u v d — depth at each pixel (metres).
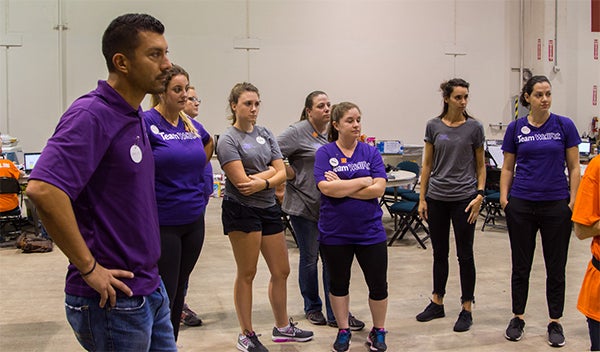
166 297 1.57
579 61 10.15
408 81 9.80
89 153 1.29
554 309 2.85
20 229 5.98
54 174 1.23
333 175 2.59
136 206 1.41
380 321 2.69
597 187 2.11
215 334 3.06
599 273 2.15
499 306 3.51
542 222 2.83
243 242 2.58
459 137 2.99
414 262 4.69
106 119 1.33
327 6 9.41
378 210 2.66
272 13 9.25
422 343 2.89
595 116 10.33
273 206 2.71
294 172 3.04
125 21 1.35
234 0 9.09
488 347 2.84
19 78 8.58
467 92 3.00
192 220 2.17
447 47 9.88
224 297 3.78
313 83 9.48
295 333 2.90
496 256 4.92
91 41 8.73
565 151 2.82
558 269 2.83
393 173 5.83
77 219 1.35
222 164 2.53
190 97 2.87
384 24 9.62
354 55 9.58
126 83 1.39
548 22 9.94
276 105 9.40
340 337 2.70
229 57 9.17
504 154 2.98
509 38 10.10
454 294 3.77
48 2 8.55
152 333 1.53
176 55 9.02
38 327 3.21
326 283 3.10
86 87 8.78
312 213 3.03
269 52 9.30
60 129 1.28
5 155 7.30
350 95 9.62
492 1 9.97
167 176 2.09
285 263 2.79
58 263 4.79
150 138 2.07
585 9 10.05
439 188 3.06
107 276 1.32
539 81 2.76
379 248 2.62
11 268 4.62
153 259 1.47
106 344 1.38
